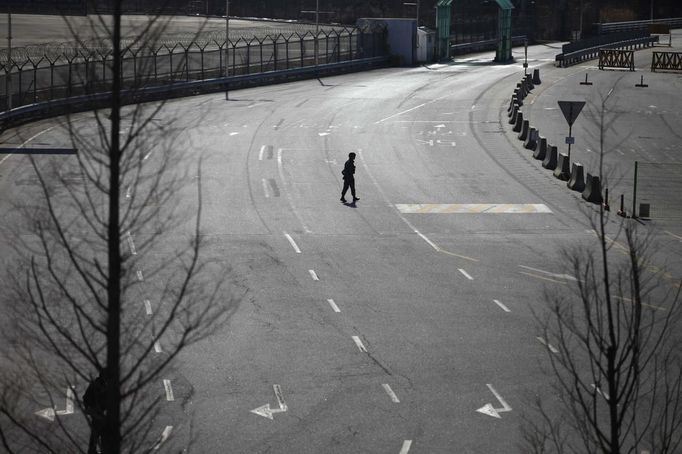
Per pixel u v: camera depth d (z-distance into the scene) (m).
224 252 68.81
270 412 43.25
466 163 104.88
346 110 140.88
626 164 104.62
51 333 48.62
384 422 42.41
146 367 46.91
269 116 133.25
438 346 51.69
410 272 65.50
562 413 43.31
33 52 171.75
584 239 74.44
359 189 91.75
